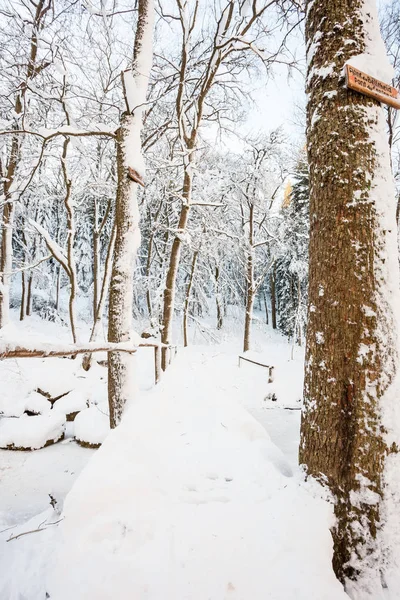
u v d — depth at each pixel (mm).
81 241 21562
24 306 18344
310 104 2176
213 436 2500
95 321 11664
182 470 2043
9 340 1822
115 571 1407
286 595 1323
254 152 14852
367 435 1773
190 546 1496
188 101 8805
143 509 1729
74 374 8984
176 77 8633
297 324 18875
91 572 1418
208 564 1422
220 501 1784
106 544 1544
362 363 1826
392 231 1958
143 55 4672
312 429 1942
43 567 1546
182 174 12250
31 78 7238
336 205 1960
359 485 1742
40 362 9906
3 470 4285
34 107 8273
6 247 10938
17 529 2012
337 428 1832
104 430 5246
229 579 1371
